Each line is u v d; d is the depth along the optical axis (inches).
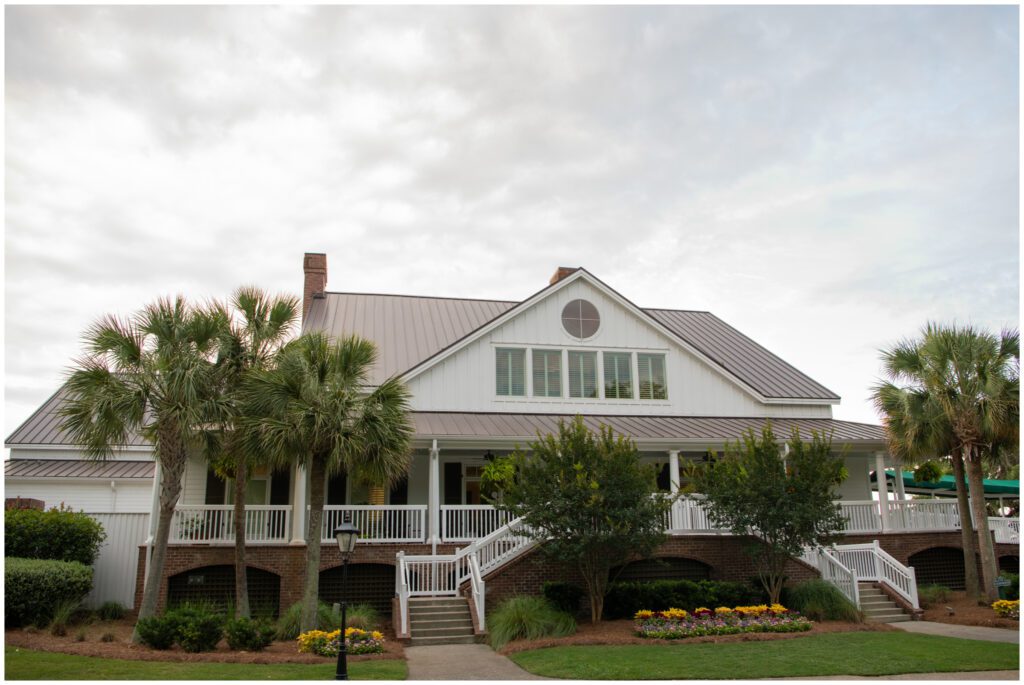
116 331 631.8
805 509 722.8
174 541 774.5
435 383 994.1
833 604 744.3
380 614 810.2
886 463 1135.0
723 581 804.0
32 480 999.0
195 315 647.8
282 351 684.7
